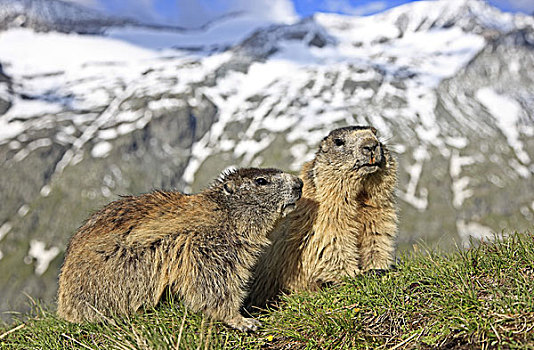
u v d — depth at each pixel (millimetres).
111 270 1547
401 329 1421
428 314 1418
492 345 1338
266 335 1483
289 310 1521
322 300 1527
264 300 1688
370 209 1679
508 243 1509
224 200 1597
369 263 1677
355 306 1482
